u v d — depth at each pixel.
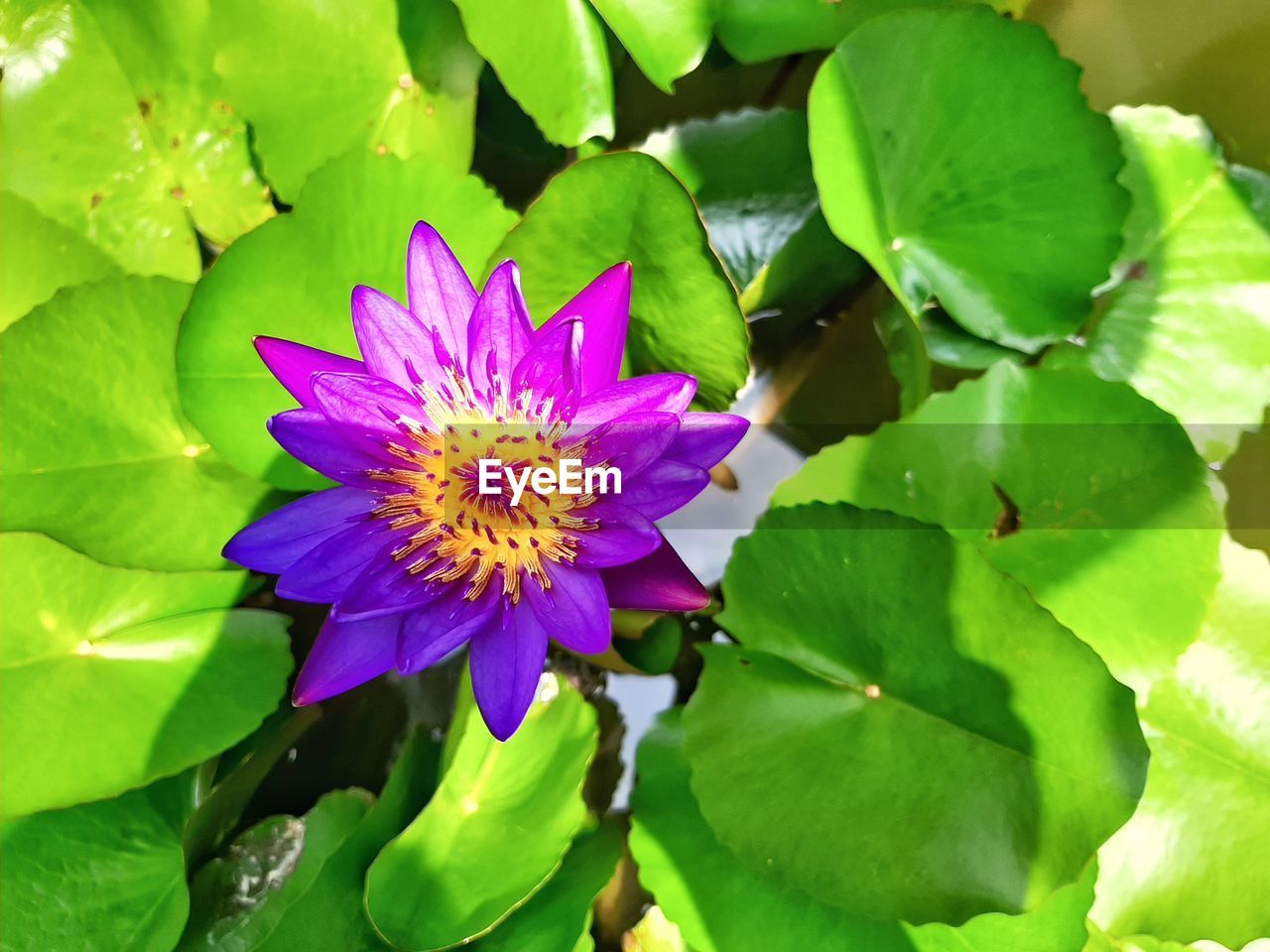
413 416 0.42
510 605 0.42
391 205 0.48
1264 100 0.54
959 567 0.45
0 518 0.46
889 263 0.50
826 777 0.45
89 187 0.52
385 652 0.43
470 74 0.52
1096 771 0.44
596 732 0.47
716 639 0.50
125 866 0.46
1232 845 0.46
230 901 0.46
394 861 0.45
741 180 0.52
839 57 0.49
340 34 0.51
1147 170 0.52
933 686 0.45
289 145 0.51
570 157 0.54
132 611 0.48
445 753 0.48
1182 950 0.46
